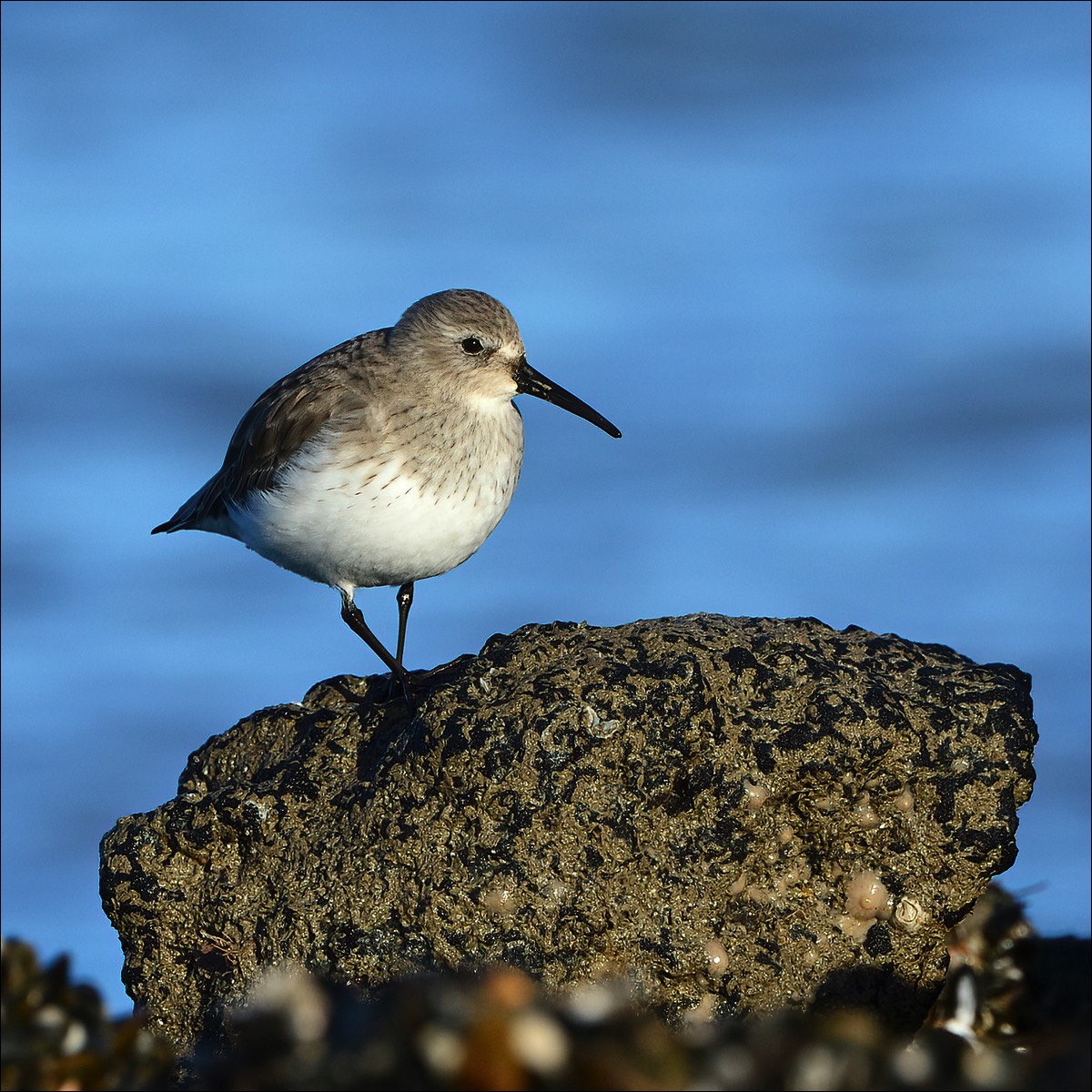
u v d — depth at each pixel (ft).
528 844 33.50
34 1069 29.12
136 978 35.88
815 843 33.99
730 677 34.86
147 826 36.45
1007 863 34.12
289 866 35.29
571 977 33.17
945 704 34.63
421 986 28.71
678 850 33.68
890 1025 33.68
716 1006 33.30
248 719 40.60
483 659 37.45
